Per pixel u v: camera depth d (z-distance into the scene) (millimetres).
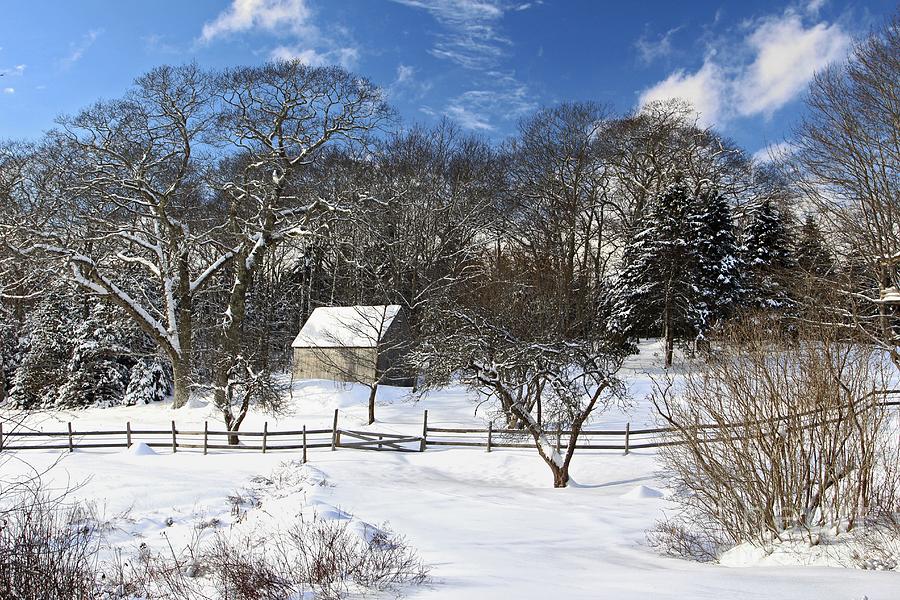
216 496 17344
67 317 43219
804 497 11195
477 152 53156
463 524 13703
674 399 16625
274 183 37125
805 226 27656
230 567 9000
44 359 42312
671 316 38562
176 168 38062
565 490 19391
